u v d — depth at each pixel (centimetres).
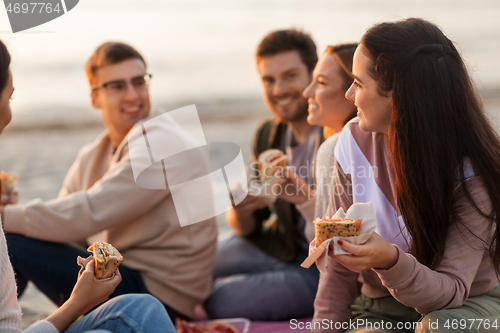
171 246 208
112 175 204
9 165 553
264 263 245
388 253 113
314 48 237
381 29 127
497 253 127
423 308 121
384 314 144
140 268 205
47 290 201
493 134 131
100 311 117
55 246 202
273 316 220
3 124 119
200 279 216
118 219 201
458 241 125
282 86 229
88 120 930
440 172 123
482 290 134
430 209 123
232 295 228
